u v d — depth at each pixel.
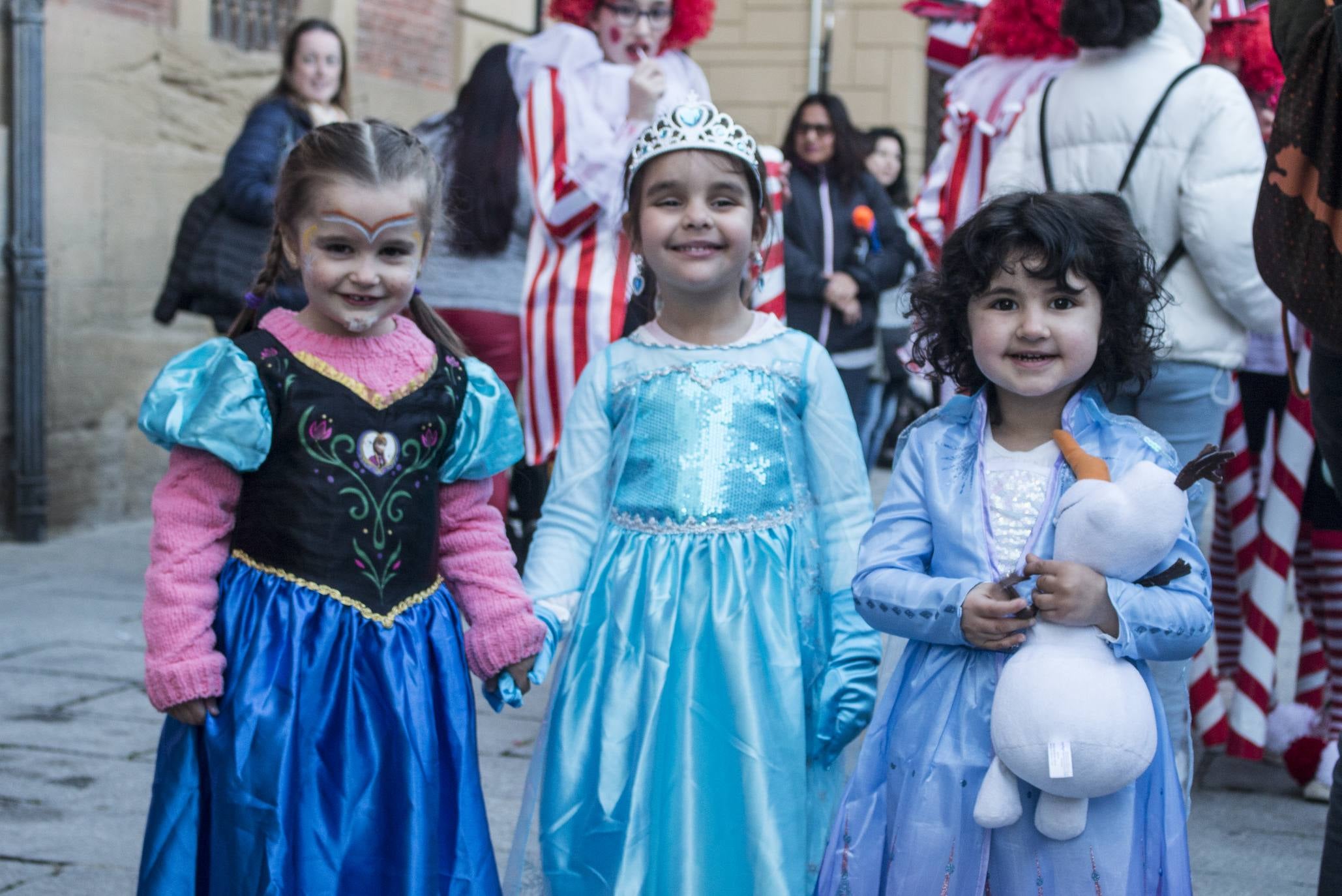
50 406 6.96
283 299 4.61
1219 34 4.35
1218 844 3.64
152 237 7.46
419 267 2.57
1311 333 2.64
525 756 4.16
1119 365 2.50
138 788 3.81
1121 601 2.25
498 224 5.03
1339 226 2.49
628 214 3.01
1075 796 2.22
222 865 2.38
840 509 2.86
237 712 2.40
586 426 2.89
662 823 2.64
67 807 3.67
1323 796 3.93
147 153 7.38
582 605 2.81
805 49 13.35
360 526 2.49
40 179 6.70
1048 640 2.27
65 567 6.38
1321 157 2.48
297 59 5.91
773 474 2.81
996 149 4.39
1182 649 2.31
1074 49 4.43
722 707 2.67
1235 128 3.71
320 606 2.46
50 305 6.91
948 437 2.52
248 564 2.49
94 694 4.57
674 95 4.77
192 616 2.41
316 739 2.42
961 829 2.32
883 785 2.45
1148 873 2.31
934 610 2.34
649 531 2.78
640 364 2.88
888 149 8.84
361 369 2.54
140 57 7.26
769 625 2.71
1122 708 2.20
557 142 4.57
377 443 2.51
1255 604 4.09
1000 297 2.40
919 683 2.42
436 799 2.48
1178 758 2.74
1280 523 4.06
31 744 4.11
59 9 6.81
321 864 2.38
